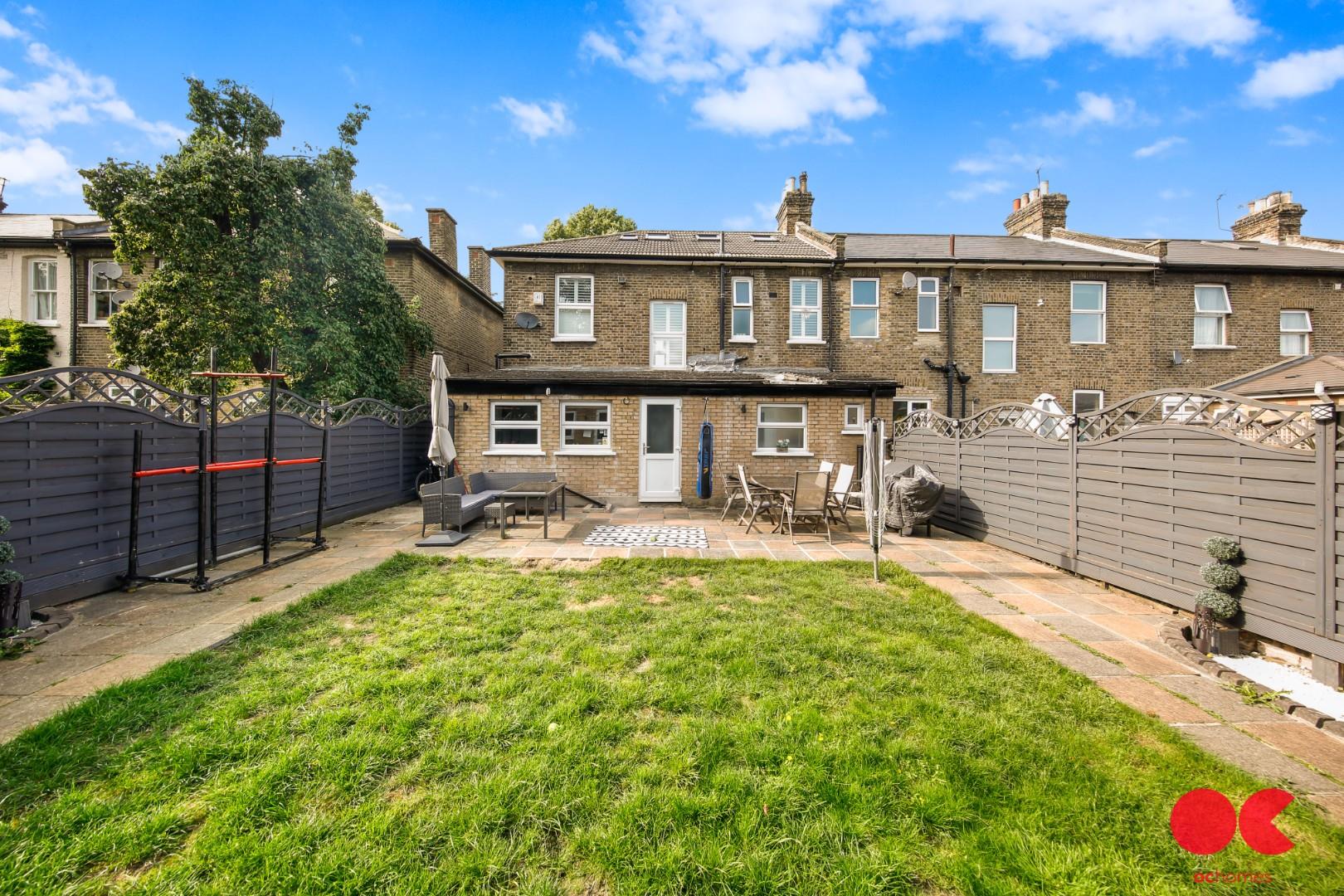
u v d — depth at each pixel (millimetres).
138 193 9734
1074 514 6312
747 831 2176
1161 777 2566
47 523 4801
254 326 10781
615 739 2826
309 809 2305
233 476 7027
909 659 3826
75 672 3613
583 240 16156
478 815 2238
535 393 11398
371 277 12086
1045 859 2068
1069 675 3629
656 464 11695
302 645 4035
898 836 2186
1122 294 14984
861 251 15875
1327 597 3783
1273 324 15078
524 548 7461
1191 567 4855
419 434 13406
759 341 14727
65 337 14898
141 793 2379
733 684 3424
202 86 10469
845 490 9141
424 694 3248
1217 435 4609
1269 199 18641
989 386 14867
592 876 1999
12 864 1985
